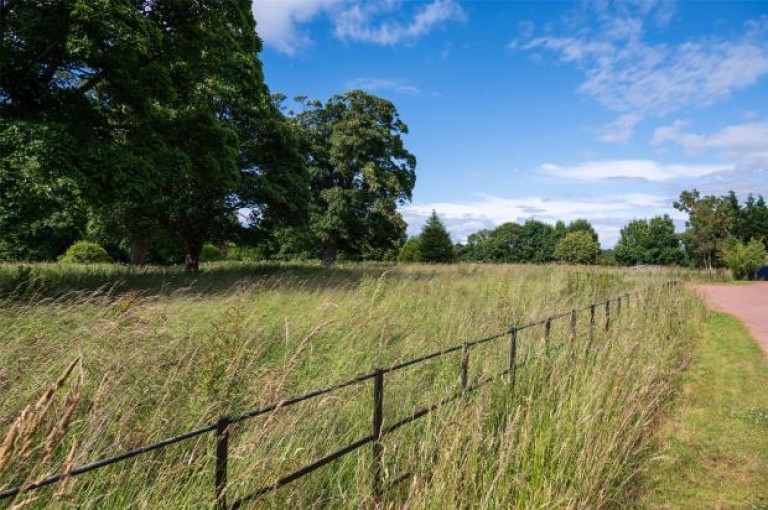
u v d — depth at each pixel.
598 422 4.21
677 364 7.66
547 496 3.03
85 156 10.64
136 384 3.68
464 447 3.37
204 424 3.55
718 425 5.43
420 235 58.25
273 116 21.83
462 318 7.61
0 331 5.04
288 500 2.84
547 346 5.70
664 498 3.96
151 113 13.78
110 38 10.72
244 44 17.89
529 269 21.62
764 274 33.53
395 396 4.56
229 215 20.39
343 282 13.24
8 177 9.55
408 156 33.62
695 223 43.47
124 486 2.74
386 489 3.10
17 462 2.38
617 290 15.86
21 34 10.66
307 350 5.48
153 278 14.01
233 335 4.82
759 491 4.10
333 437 3.74
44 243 28.91
